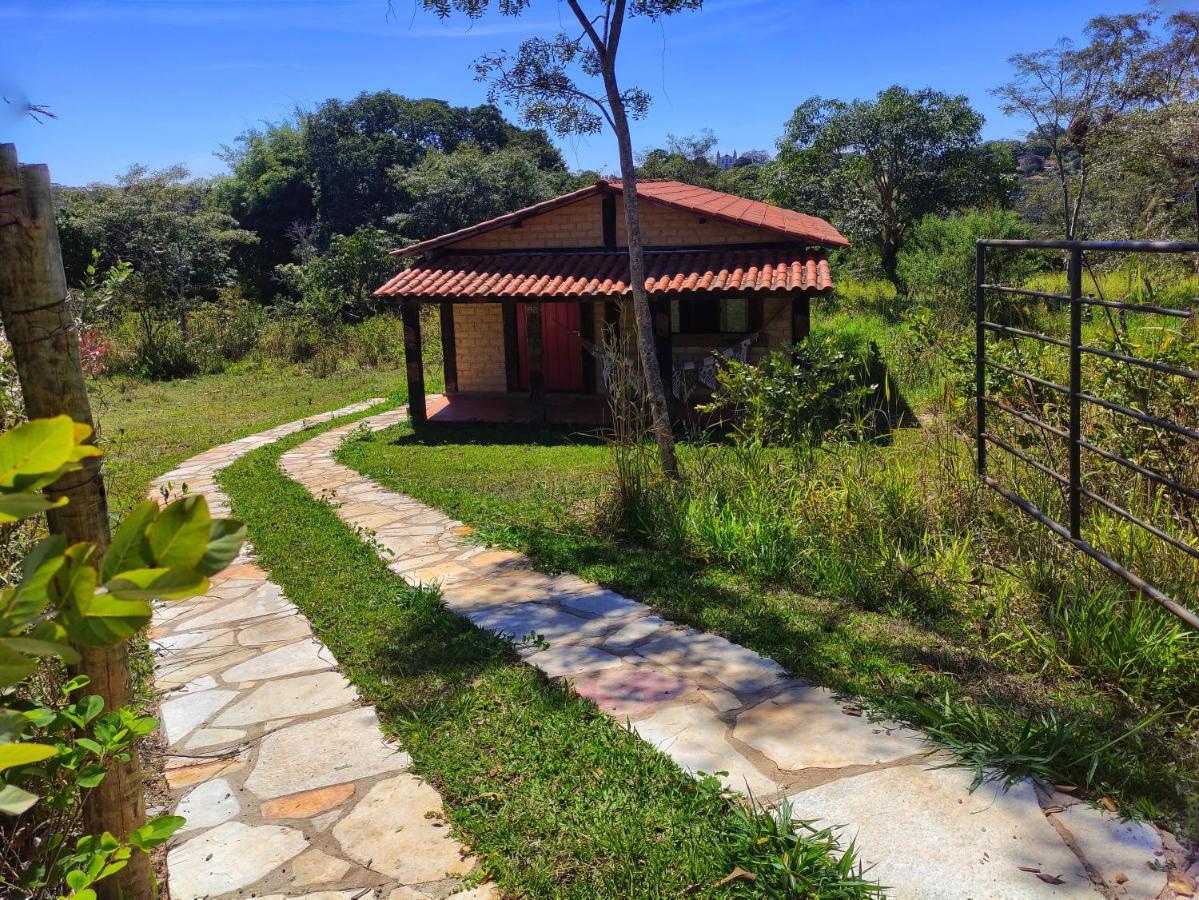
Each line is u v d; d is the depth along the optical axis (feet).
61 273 8.06
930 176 114.32
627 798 11.89
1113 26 82.17
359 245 98.94
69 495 8.05
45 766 7.55
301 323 85.46
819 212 119.14
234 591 22.50
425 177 129.90
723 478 25.66
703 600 19.22
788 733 13.39
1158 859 9.99
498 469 36.47
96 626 3.95
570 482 33.04
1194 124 71.87
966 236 71.92
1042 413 22.66
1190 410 19.13
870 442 25.35
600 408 51.75
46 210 7.87
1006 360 27.91
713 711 14.30
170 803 12.87
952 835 10.66
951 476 22.12
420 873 10.88
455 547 25.36
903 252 90.99
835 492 22.04
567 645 17.49
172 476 38.42
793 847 10.40
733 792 11.85
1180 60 81.87
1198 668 13.57
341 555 24.80
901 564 18.84
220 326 83.61
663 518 24.12
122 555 3.91
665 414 28.71
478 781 12.72
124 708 8.30
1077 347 15.79
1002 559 18.98
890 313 77.15
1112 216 81.92
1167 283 34.88
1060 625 15.61
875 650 16.10
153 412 58.13
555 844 11.09
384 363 77.00
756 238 49.60
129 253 85.40
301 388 67.41
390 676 16.70
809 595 19.33
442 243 51.70
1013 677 14.75
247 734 14.85
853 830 10.91
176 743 14.73
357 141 144.87
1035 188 112.27
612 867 10.55
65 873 7.09
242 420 54.39
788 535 21.56
